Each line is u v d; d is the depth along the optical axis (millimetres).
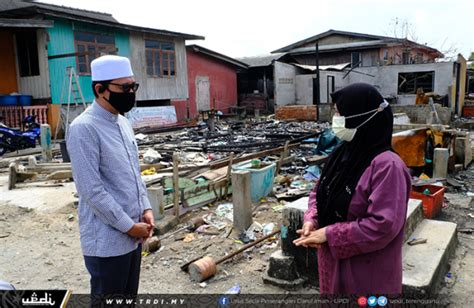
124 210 2609
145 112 21406
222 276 4391
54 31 17312
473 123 21078
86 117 2531
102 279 2584
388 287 2193
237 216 5645
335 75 28906
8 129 13344
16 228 6137
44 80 17156
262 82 32000
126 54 21141
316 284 4016
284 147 9711
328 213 2295
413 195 6070
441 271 3961
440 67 25609
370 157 2154
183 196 6293
